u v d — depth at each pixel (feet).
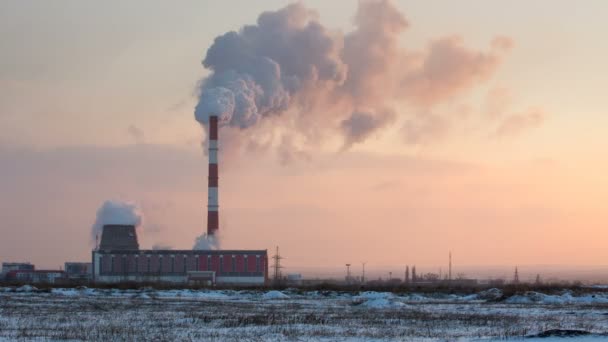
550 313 269.23
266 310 283.59
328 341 167.73
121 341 164.55
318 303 347.15
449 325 209.77
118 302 334.85
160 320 223.71
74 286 531.09
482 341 165.78
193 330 190.80
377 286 536.83
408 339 171.94
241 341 165.58
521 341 164.76
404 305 315.37
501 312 275.18
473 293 456.86
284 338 172.55
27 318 230.07
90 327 197.67
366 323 215.31
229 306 312.91
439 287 525.75
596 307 314.14
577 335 169.07
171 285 568.41
